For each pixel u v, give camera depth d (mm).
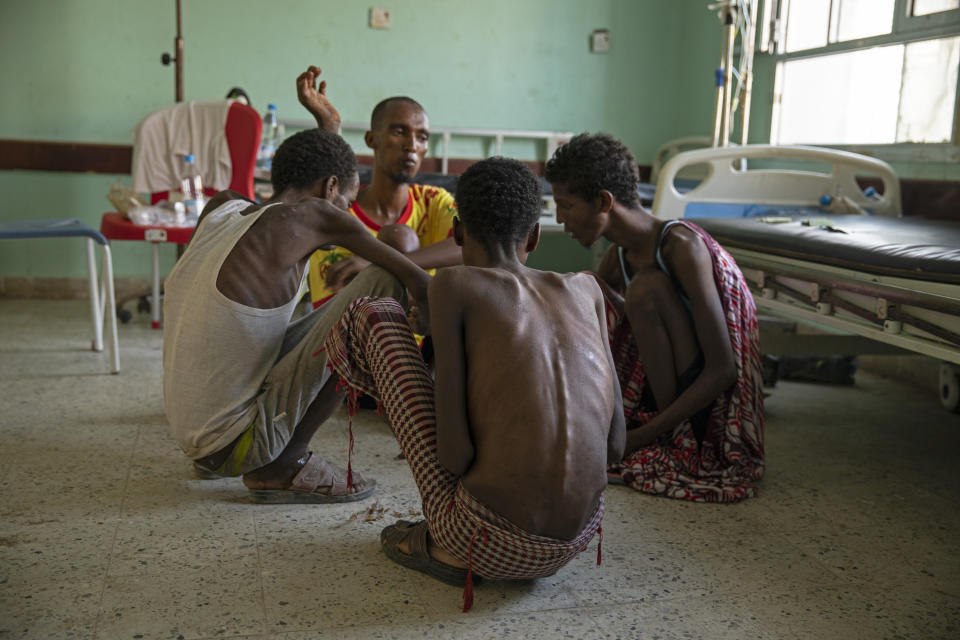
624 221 2287
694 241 2244
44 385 3141
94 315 3676
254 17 5086
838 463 2598
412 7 5289
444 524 1589
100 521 1957
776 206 3582
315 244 1944
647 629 1565
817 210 3561
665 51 5727
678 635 1548
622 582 1749
